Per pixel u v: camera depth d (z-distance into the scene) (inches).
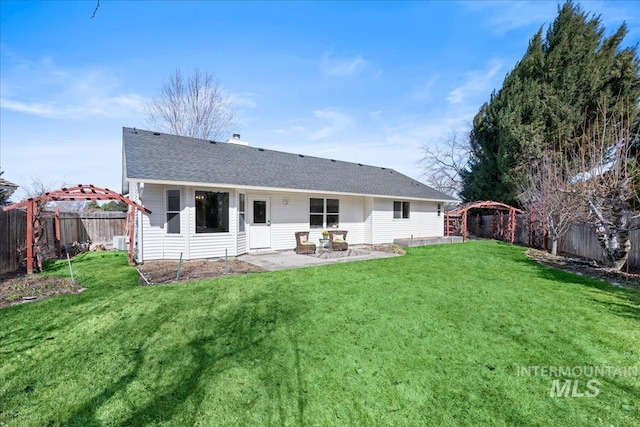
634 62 573.0
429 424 102.3
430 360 140.5
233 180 398.6
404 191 629.0
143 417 104.7
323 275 294.2
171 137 479.2
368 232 576.4
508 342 158.2
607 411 108.7
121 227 595.2
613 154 370.9
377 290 244.8
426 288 252.7
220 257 399.2
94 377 126.6
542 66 650.2
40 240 353.7
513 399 114.8
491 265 356.8
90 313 191.6
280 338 160.6
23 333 165.0
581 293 241.1
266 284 258.5
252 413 106.9
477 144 819.4
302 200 502.6
